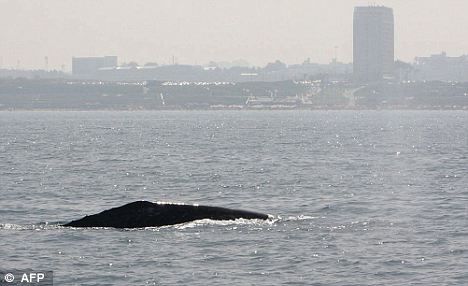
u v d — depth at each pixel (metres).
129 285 103.44
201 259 116.38
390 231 139.38
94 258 116.88
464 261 116.06
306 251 121.81
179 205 143.50
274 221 146.25
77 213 167.62
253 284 103.94
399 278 107.25
